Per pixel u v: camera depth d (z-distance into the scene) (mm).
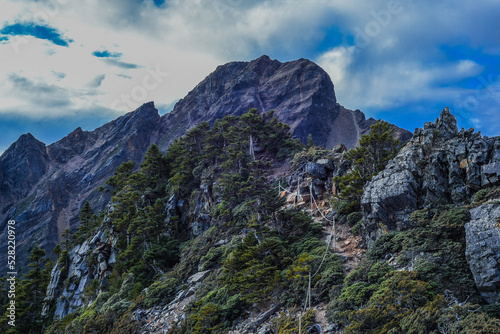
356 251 38094
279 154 78875
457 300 25000
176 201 71062
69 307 69188
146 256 57844
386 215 35438
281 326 31016
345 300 29641
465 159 33438
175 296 47906
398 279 27156
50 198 195375
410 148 37281
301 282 34906
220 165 72500
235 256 43031
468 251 26531
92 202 194375
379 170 43312
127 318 46188
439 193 33438
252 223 45312
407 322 23531
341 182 47250
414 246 30484
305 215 46938
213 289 43906
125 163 92625
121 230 71062
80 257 76562
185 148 84625
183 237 66500
